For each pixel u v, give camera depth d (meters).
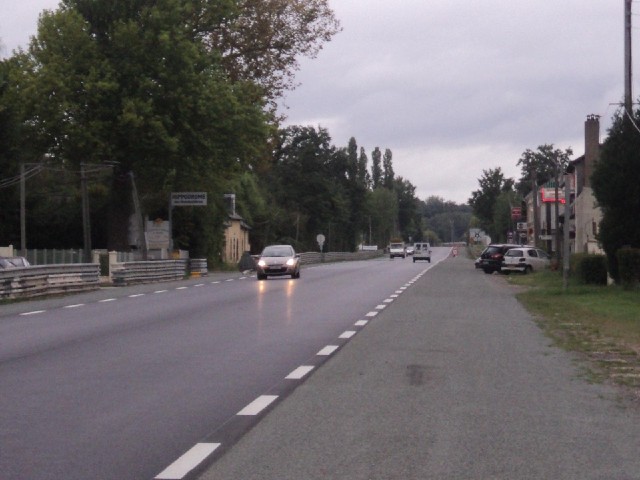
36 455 7.74
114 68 48.53
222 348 15.35
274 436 8.45
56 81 47.47
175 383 11.60
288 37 54.50
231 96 49.62
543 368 13.04
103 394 10.77
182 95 48.44
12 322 20.56
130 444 8.13
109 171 57.94
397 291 33.22
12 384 11.52
